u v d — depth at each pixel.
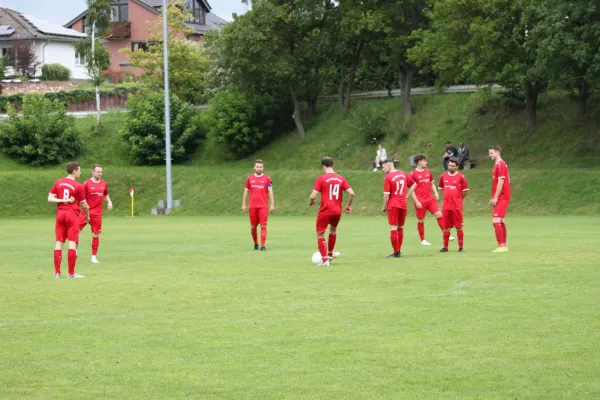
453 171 28.19
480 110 76.00
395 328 13.78
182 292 18.81
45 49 115.75
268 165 82.81
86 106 101.12
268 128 87.38
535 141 69.38
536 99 70.25
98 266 25.59
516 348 12.07
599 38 52.72
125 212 69.88
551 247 28.84
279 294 18.17
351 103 88.44
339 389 9.99
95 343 12.93
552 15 53.31
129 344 12.82
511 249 28.33
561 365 11.02
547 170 60.50
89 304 17.12
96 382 10.48
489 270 21.89
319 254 24.83
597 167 62.22
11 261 28.09
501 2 60.47
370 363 11.30
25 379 10.68
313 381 10.39
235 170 76.00
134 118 87.44
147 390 10.07
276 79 83.00
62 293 18.95
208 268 24.28
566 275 20.45
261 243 31.28
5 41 116.00
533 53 59.12
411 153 75.38
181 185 73.44
